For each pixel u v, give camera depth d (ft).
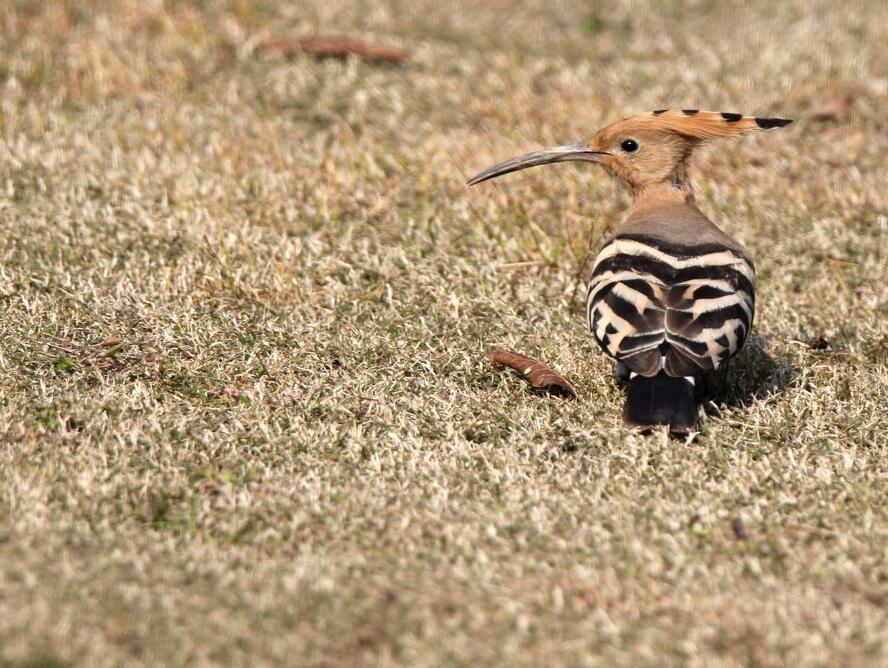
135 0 79.71
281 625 29.66
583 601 31.35
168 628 29.09
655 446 39.96
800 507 36.55
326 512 35.47
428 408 42.37
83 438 38.91
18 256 51.93
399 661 28.73
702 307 40.73
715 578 32.71
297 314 48.98
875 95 71.82
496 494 37.29
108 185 59.11
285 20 81.30
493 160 64.18
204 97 70.64
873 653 29.53
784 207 60.75
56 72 71.92
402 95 72.33
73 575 30.96
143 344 45.70
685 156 50.37
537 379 44.68
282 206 58.29
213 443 39.32
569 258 55.16
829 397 43.93
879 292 53.42
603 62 79.97
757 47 81.46
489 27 83.82
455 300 49.80
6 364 43.34
